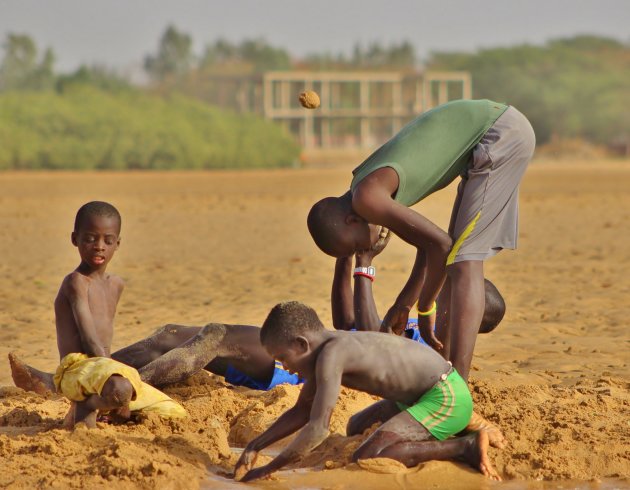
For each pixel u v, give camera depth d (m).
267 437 19.77
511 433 21.64
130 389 21.53
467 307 22.88
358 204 22.86
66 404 24.47
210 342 24.95
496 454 20.58
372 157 23.59
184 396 25.52
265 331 19.73
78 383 21.53
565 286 47.59
